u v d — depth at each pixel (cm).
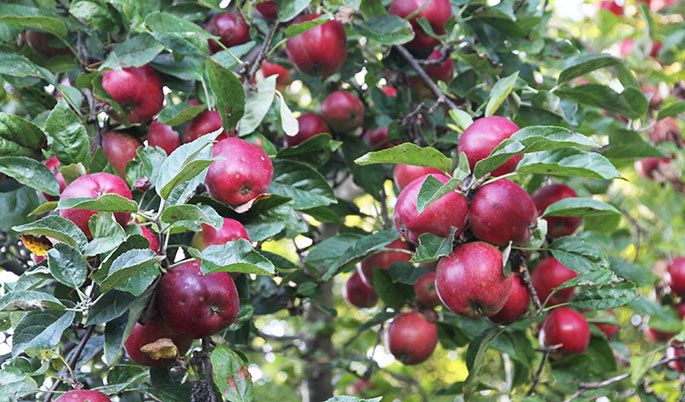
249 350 222
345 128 187
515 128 154
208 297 146
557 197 171
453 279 153
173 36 166
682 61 249
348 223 231
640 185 286
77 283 143
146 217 144
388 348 182
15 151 155
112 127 169
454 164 166
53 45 175
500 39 184
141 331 150
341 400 142
